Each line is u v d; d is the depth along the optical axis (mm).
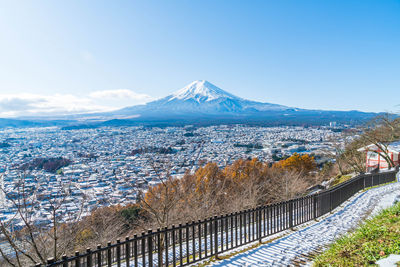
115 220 12594
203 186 18297
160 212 11008
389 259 4086
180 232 5188
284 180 27812
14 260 7090
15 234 7121
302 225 8523
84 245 10008
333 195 10789
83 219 10680
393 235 4914
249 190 21484
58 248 7883
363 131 37938
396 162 29078
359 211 9680
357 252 4723
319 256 5277
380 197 11898
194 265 5461
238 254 5996
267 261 5457
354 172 34562
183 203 13680
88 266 3873
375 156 31219
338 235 6863
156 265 6477
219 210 16406
